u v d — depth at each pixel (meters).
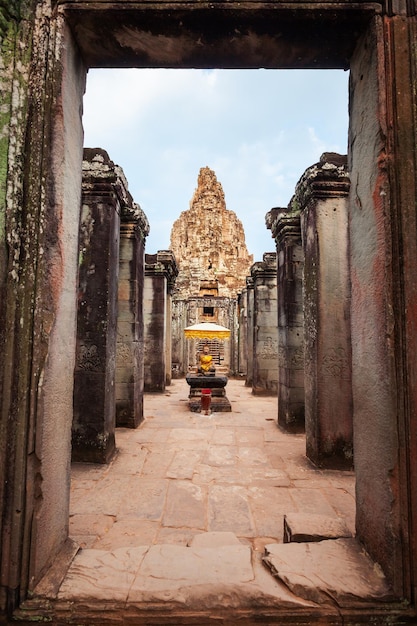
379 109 2.25
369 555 2.32
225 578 2.13
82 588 2.03
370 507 2.34
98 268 5.42
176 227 38.41
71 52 2.43
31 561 2.01
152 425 7.41
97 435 5.12
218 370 22.11
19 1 2.26
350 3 2.25
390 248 2.17
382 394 2.19
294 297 7.03
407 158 2.20
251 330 14.90
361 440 2.49
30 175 2.17
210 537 2.77
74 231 2.60
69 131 2.43
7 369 2.06
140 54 2.62
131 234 7.08
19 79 2.22
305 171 5.57
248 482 4.45
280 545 2.45
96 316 5.31
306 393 5.54
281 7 2.24
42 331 2.13
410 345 2.10
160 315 12.27
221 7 2.23
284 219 7.05
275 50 2.57
